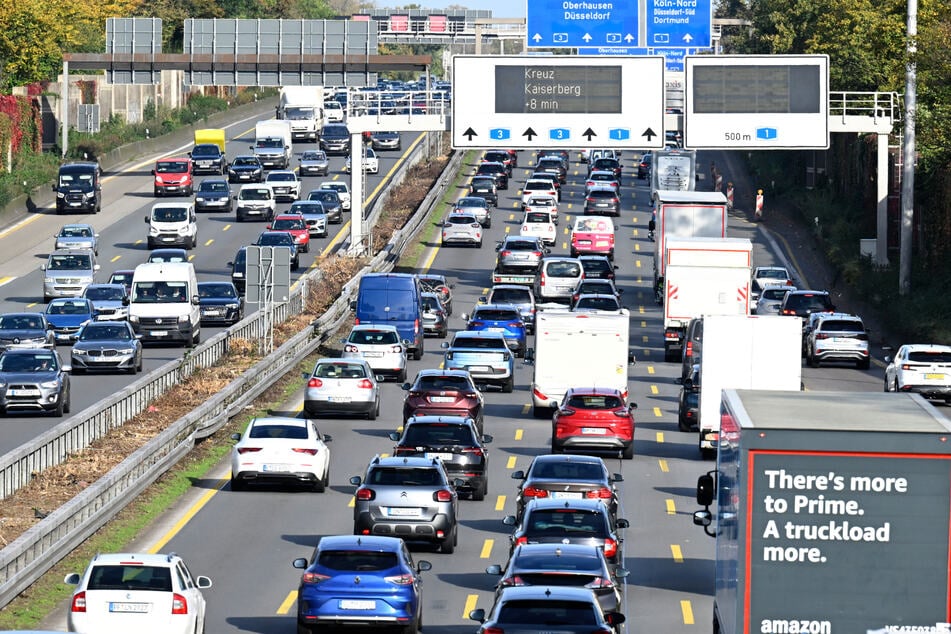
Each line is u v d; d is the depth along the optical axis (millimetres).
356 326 163625
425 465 91062
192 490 108562
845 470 51812
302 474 106375
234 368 152000
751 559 52125
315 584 69312
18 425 126500
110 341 157250
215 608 76812
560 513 78438
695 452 128500
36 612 73938
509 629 57688
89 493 87438
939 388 151875
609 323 143250
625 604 80562
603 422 122688
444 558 90188
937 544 51594
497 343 162125
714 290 178500
